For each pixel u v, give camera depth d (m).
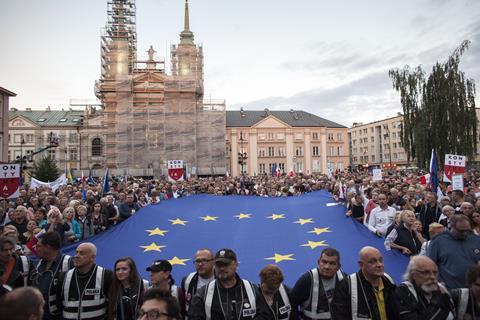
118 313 4.71
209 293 4.46
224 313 4.32
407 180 20.56
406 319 4.10
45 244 5.05
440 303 4.18
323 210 10.76
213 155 59.41
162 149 55.59
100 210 10.65
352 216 9.85
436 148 30.92
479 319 4.17
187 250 8.35
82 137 68.88
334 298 4.39
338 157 79.31
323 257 4.66
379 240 8.14
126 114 54.59
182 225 9.87
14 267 4.96
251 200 12.34
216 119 59.81
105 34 61.41
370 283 4.36
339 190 13.80
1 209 9.61
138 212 10.23
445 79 31.02
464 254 5.26
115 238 8.82
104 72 60.50
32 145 70.94
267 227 9.71
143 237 9.02
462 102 30.41
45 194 13.45
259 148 75.56
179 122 56.06
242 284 4.54
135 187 17.91
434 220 8.91
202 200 12.21
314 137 77.81
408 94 33.12
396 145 94.38
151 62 60.56
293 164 75.81
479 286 4.09
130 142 54.38
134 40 64.62
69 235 8.62
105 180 17.08
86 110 69.44
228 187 20.77
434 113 31.03
